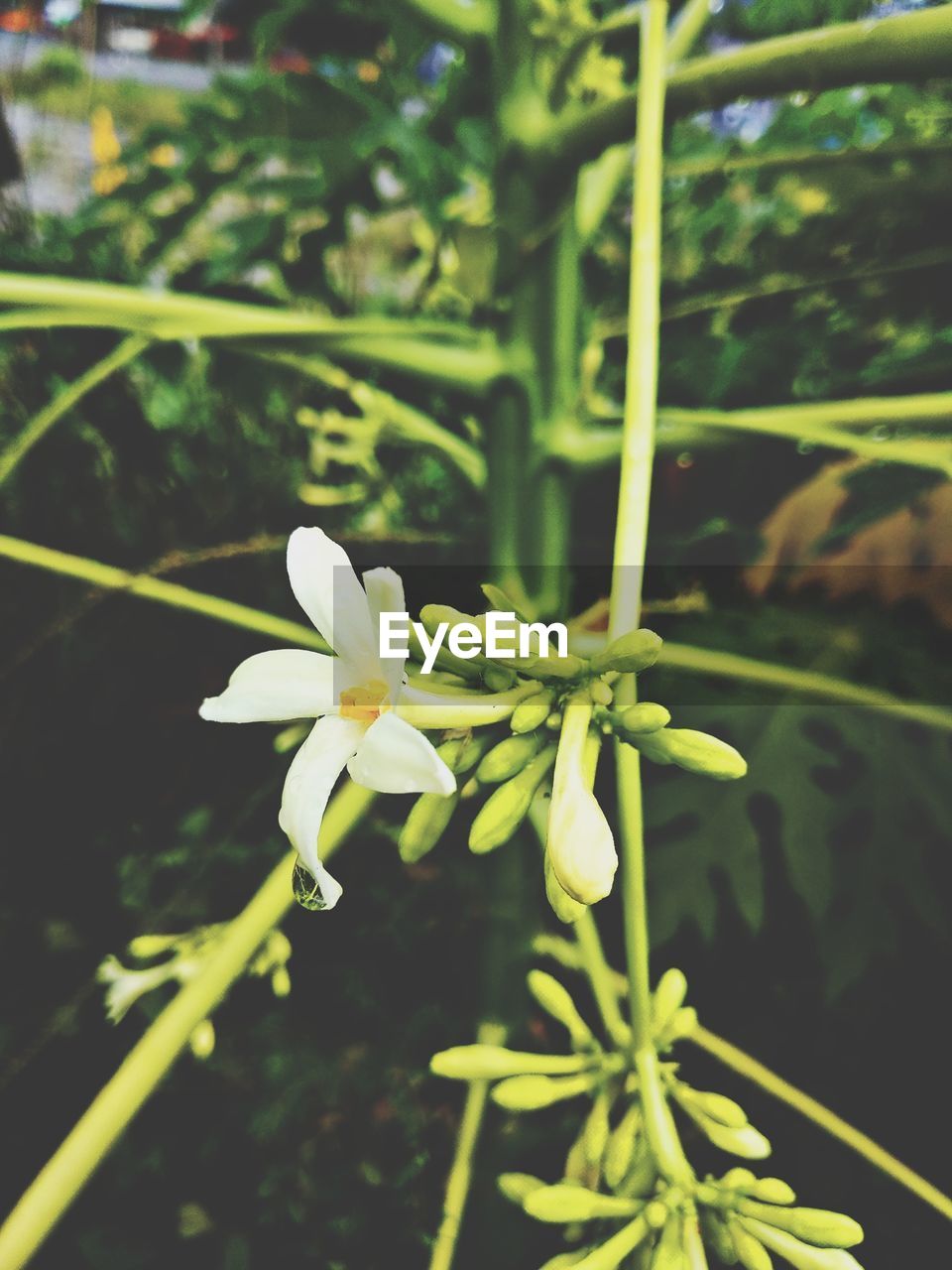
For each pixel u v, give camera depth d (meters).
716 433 0.17
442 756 0.11
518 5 0.16
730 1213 0.11
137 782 0.21
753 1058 0.18
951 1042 0.18
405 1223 0.19
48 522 0.22
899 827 0.17
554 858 0.10
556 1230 0.18
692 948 0.19
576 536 0.22
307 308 0.22
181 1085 0.20
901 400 0.16
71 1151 0.12
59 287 0.16
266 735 0.22
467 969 0.21
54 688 0.21
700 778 0.17
